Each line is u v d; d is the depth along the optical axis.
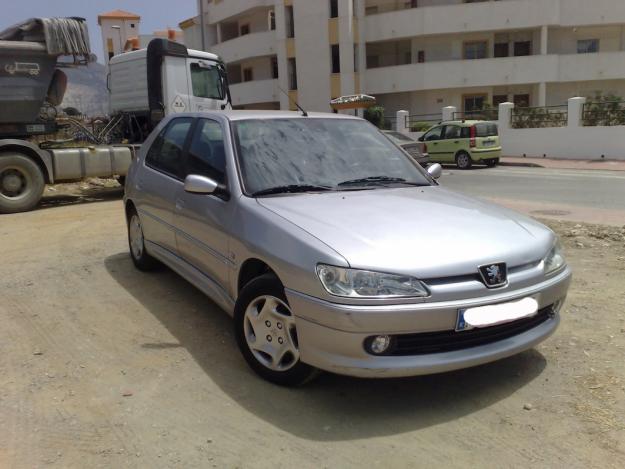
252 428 3.07
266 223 3.50
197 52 12.56
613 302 4.98
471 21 33.66
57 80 11.08
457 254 3.15
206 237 4.12
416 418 3.17
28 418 3.18
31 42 10.23
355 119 5.03
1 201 10.22
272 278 3.38
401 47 37.34
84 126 12.34
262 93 39.38
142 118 12.76
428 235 3.30
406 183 4.46
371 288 2.97
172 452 2.87
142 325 4.51
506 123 24.89
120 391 3.47
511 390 3.48
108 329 4.44
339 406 3.29
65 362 3.88
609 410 3.23
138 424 3.11
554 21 32.84
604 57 32.94
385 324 2.96
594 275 5.80
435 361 3.06
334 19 35.47
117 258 6.64
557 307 3.66
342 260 3.03
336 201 3.80
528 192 12.85
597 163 20.80
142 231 5.66
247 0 39.97
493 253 3.24
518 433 3.02
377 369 3.01
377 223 3.42
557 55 32.88
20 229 8.74
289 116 4.68
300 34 36.62
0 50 9.97
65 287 5.52
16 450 2.88
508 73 33.41
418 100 36.19
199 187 3.87
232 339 4.23
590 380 3.59
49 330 4.44
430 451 2.87
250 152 4.15
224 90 13.30
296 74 37.44
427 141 21.30
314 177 4.16
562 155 23.42
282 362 3.48
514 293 3.22
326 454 2.84
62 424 3.12
